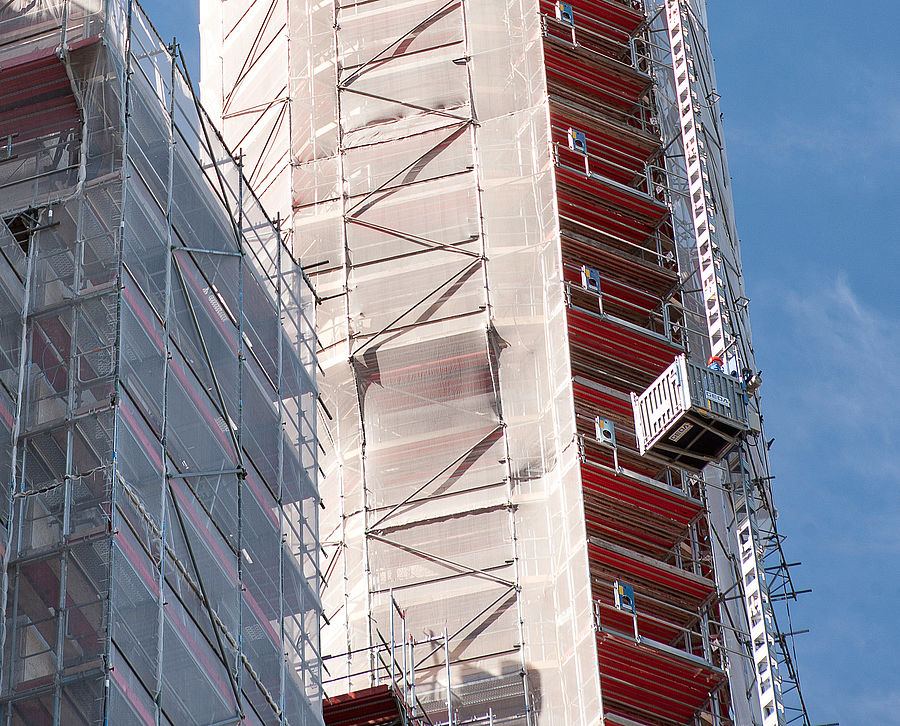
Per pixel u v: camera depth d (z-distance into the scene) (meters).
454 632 54.81
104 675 33.06
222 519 39.84
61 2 42.59
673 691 52.06
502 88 64.12
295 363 47.25
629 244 61.06
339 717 48.81
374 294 60.81
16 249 39.47
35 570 34.84
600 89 64.19
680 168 64.00
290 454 45.19
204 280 42.81
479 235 60.81
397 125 63.97
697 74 66.62
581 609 52.56
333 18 66.06
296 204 63.25
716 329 59.19
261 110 66.31
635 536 55.12
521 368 59.03
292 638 42.47
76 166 40.16
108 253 38.66
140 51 43.53
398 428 59.03
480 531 56.44
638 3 68.12
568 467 54.97
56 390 37.28
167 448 38.34
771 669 52.62
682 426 52.41
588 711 51.03
